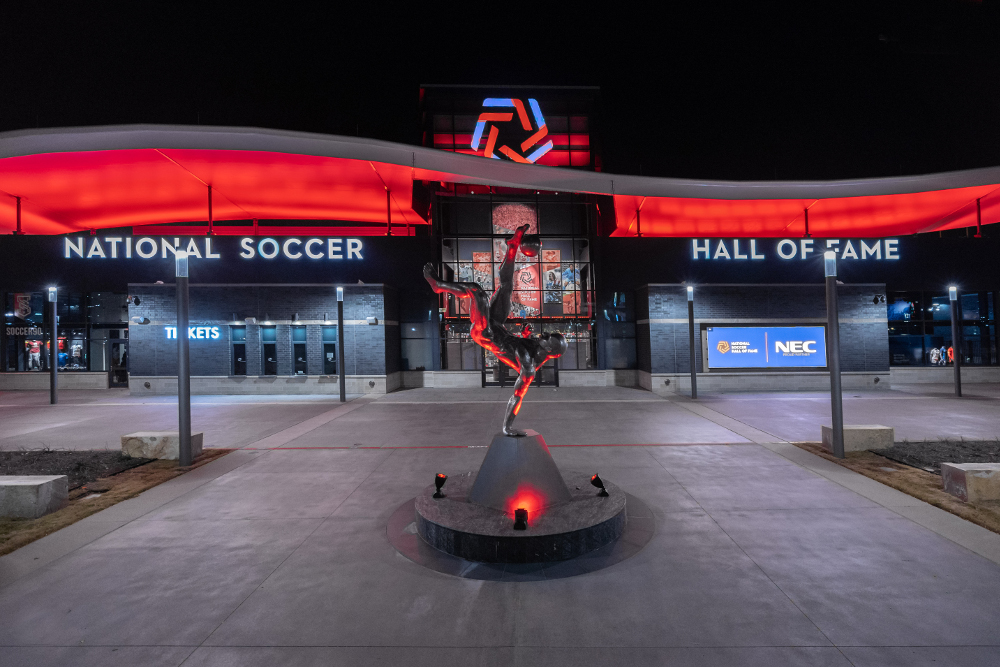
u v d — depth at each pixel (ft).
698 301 73.72
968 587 15.37
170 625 13.91
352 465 31.14
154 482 27.45
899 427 41.34
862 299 73.41
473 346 85.10
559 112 98.99
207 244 77.41
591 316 85.81
